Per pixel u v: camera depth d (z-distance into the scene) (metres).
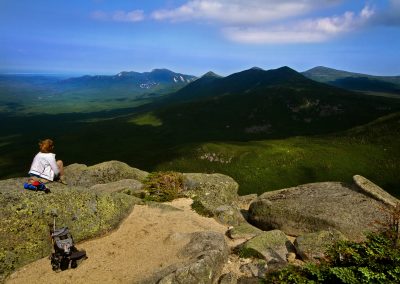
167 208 18.89
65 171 30.42
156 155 180.88
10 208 13.17
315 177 140.00
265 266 13.12
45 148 14.86
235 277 12.26
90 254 13.62
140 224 16.56
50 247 13.55
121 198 17.70
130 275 12.17
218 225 18.69
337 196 20.81
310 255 14.13
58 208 14.26
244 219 20.81
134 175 30.53
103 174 30.06
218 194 23.61
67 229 13.29
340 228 17.77
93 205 15.54
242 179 143.75
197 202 21.14
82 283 11.75
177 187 23.75
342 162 146.88
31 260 12.88
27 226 13.23
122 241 14.80
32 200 13.85
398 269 9.54
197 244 13.71
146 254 13.67
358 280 9.59
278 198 21.75
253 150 164.38
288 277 10.84
